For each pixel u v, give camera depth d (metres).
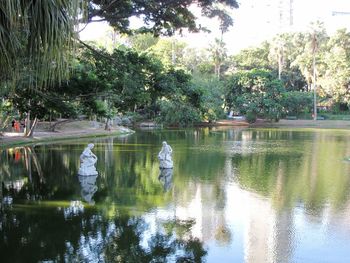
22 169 19.81
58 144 31.41
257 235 10.31
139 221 11.35
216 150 28.80
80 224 10.97
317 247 9.51
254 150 28.81
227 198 14.18
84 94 14.90
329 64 63.59
